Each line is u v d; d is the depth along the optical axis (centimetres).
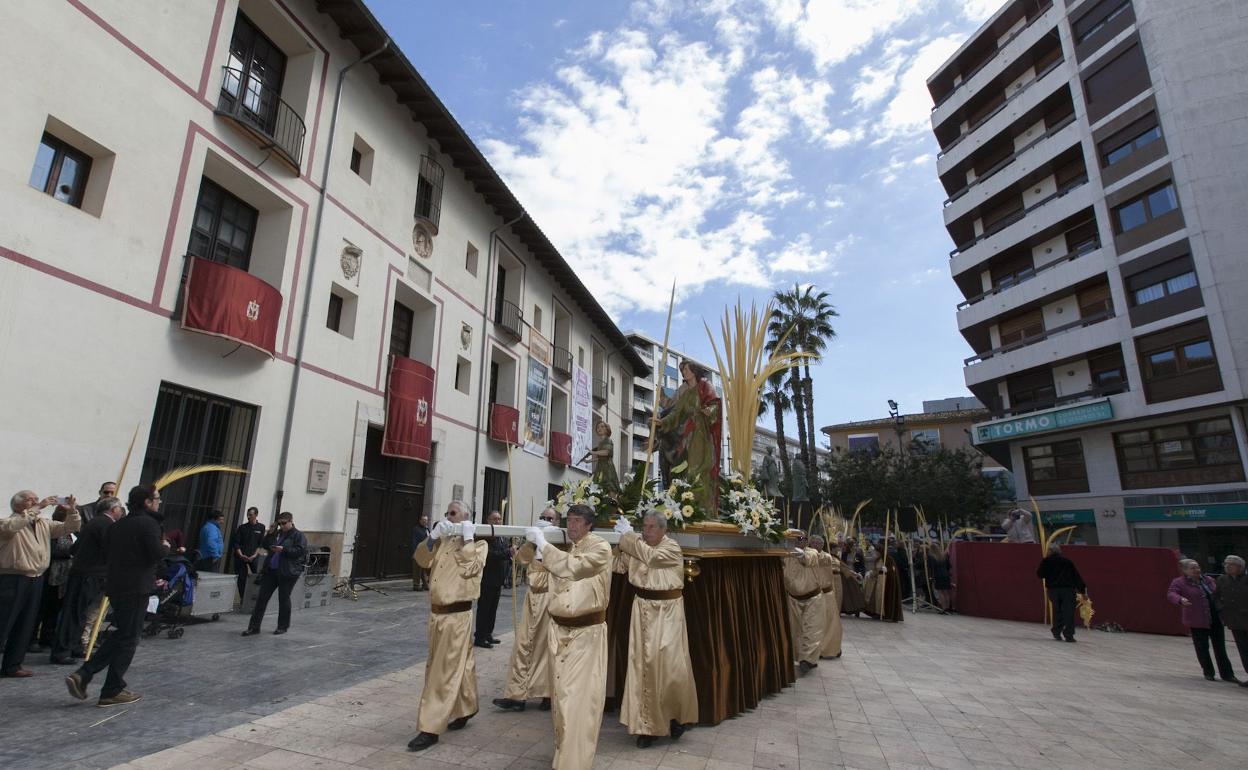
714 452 673
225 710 501
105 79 899
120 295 903
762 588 666
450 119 1725
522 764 411
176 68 1012
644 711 448
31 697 514
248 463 1122
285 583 859
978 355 2783
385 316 1545
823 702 620
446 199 1881
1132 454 2250
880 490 3073
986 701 650
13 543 564
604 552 423
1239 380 1919
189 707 505
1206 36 2130
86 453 844
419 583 1489
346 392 1389
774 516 689
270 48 1291
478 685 641
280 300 1159
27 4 808
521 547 511
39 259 805
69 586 644
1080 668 887
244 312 1056
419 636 871
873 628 1271
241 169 1129
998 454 2850
